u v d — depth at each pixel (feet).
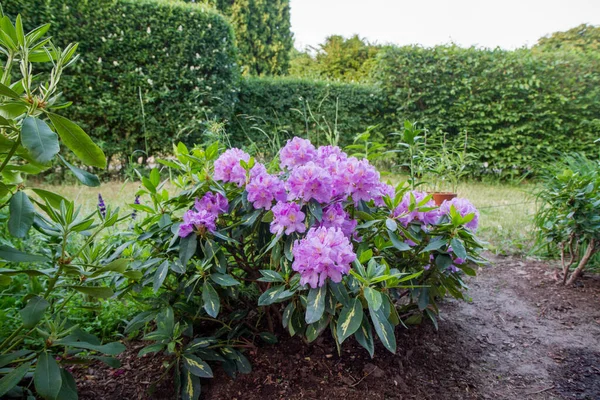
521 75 23.53
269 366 5.20
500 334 6.60
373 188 4.93
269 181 4.89
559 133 23.32
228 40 21.63
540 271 9.46
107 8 18.56
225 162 5.28
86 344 3.79
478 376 5.39
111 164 20.44
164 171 17.16
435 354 5.84
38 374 3.44
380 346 5.84
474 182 22.53
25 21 17.40
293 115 23.84
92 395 4.62
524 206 15.55
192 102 19.93
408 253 5.81
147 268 5.08
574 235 8.48
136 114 19.44
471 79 23.70
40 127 3.09
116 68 19.13
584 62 23.17
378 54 26.22
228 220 5.43
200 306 5.14
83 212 9.52
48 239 5.27
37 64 17.44
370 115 25.85
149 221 5.29
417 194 6.20
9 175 3.99
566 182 8.34
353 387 4.90
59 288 5.41
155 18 19.29
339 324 3.96
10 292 5.64
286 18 51.96
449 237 5.31
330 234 4.00
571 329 6.79
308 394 4.74
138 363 5.30
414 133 7.99
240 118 22.88
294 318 5.03
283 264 4.84
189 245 4.72
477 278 9.11
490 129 23.65
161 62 19.58
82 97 18.76
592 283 8.66
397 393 4.88
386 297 4.28
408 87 24.93
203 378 4.99
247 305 5.77
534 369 5.61
